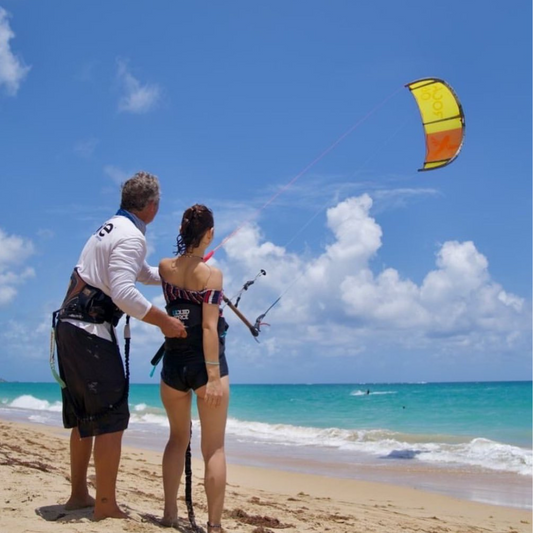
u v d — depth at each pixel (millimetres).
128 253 3523
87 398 3547
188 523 3951
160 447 13938
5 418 23031
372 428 21000
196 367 3574
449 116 7754
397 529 6094
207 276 3600
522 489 9648
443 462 12664
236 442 16797
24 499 4105
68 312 3559
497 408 27922
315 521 5922
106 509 3625
